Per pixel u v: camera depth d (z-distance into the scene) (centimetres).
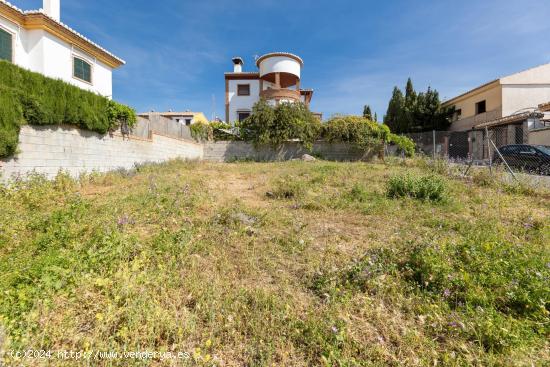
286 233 382
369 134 1541
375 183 715
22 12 927
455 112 2333
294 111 1599
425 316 212
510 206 515
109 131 851
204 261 293
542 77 1772
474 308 221
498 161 1062
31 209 431
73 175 705
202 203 504
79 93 706
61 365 158
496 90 1856
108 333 183
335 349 178
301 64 2253
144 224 389
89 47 1173
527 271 245
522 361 171
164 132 1218
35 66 994
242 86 2328
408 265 274
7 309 188
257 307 221
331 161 1478
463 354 178
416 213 464
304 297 239
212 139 1694
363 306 225
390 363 174
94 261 256
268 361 172
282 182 715
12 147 533
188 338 190
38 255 272
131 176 811
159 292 232
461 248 293
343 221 437
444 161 935
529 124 1418
